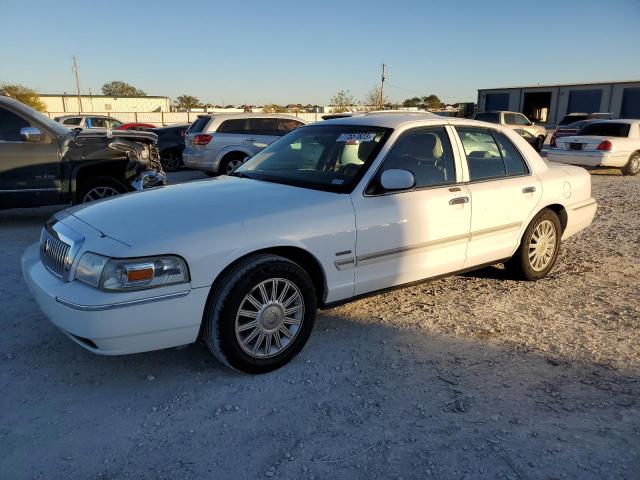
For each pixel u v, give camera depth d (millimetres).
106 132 8117
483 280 5426
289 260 3490
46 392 3297
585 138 14570
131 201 3770
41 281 3367
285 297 3551
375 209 3895
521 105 52844
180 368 3613
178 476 2590
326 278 3725
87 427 2961
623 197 10844
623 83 45688
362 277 3918
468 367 3645
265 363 3496
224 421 3025
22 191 7316
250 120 12578
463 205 4418
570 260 6203
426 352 3857
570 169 5664
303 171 4336
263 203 3623
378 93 55875
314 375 3527
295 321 3613
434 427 2973
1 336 4008
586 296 5008
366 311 4582
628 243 7023
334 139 4426
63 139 7520
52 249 3506
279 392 3322
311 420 3035
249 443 2836
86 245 3184
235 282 3275
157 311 3090
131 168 8031
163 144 16000
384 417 3066
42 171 7383
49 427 2955
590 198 5820
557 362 3713
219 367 3627
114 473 2607
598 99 47531
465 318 4461
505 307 4711
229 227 3312
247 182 4211
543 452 2762
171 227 3246
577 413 3107
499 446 2811
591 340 4062
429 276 4379
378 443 2834
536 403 3209
